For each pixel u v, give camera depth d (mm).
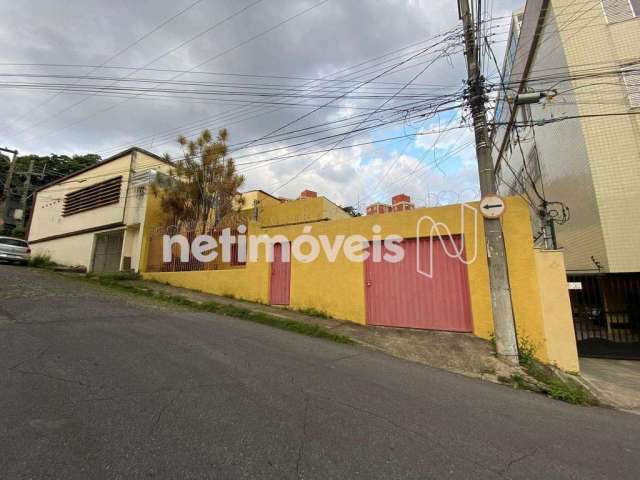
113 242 16312
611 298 9602
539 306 6527
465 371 5816
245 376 4191
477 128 6949
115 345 4879
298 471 2369
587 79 9070
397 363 5793
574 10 9562
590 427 3812
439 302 7766
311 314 9109
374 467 2500
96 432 2666
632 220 8164
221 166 13898
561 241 10703
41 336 4953
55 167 30250
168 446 2553
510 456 2879
